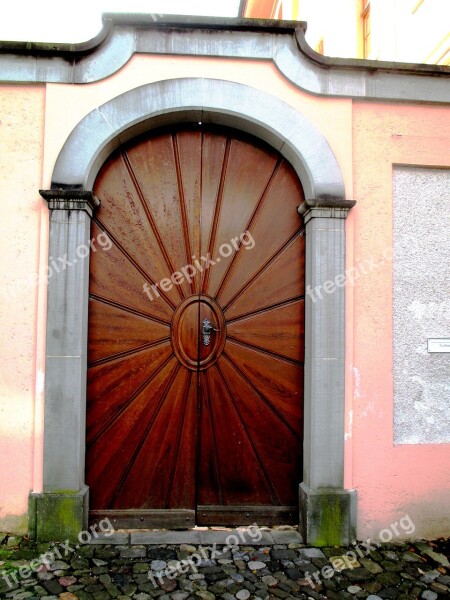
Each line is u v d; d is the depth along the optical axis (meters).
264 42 2.94
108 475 2.96
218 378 3.05
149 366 3.02
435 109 3.06
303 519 2.85
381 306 2.96
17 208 2.84
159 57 2.90
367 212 2.99
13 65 2.85
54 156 2.84
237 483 3.04
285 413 3.07
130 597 2.26
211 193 3.08
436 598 2.33
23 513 2.76
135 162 3.03
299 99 2.96
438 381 3.00
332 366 2.88
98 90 2.87
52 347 2.77
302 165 2.96
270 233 3.10
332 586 2.40
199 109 2.89
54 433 2.76
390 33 4.87
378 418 2.93
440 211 3.07
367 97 2.99
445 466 2.96
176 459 3.01
